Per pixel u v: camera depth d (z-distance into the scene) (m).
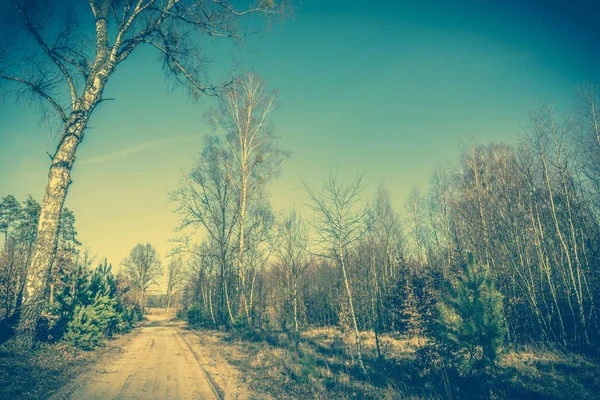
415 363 9.13
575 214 17.16
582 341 13.67
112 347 13.25
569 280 16.28
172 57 10.57
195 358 11.68
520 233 18.89
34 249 8.41
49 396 5.88
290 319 21.72
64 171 8.88
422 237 32.94
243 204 20.69
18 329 8.10
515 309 16.55
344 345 15.91
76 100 9.23
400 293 19.39
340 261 11.05
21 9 8.47
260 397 6.97
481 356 7.31
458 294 7.78
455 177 27.66
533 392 7.55
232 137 22.05
